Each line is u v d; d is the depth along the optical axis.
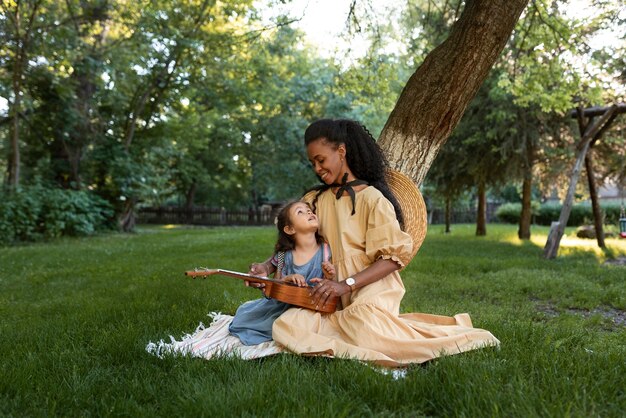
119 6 15.93
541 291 6.00
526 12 7.80
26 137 17.44
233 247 12.08
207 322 4.06
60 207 15.88
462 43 3.95
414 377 2.46
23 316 4.68
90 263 9.02
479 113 12.92
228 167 29.80
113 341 3.37
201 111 22.45
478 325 3.85
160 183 20.06
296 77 26.48
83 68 16.34
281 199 34.09
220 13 16.48
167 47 17.34
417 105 4.08
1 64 15.11
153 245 13.04
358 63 8.39
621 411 2.16
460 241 14.59
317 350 2.78
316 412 2.12
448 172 14.56
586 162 11.76
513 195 38.62
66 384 2.58
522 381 2.40
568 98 8.67
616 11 8.87
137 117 19.06
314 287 2.88
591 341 3.65
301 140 29.03
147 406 2.34
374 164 3.22
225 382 2.52
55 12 15.29
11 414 2.27
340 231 3.11
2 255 10.60
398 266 2.97
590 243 13.42
